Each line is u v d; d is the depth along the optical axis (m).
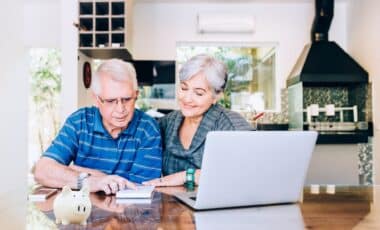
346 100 4.46
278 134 1.10
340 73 4.04
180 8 4.61
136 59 4.57
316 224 0.92
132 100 1.82
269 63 4.74
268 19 4.62
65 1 3.53
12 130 2.16
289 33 4.61
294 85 4.29
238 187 1.09
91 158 1.81
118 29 3.60
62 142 1.76
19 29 2.28
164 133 2.00
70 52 3.51
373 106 3.95
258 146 1.08
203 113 1.96
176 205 1.15
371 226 0.91
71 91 3.49
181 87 2.00
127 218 0.97
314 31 4.37
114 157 1.82
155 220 0.95
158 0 4.47
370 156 4.04
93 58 4.07
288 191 1.16
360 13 4.21
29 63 4.66
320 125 4.13
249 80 4.74
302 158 1.15
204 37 4.62
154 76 4.56
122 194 1.28
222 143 1.04
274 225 0.91
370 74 3.99
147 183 1.63
